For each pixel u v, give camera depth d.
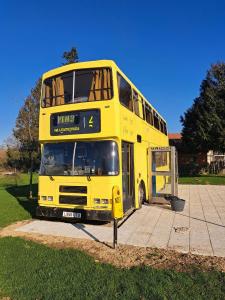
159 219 10.98
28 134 36.16
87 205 9.66
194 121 32.72
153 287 5.23
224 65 33.06
